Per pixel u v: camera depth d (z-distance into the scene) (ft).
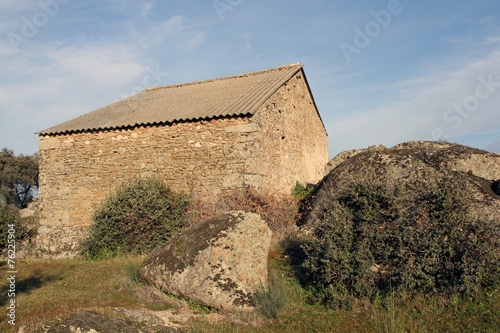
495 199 20.68
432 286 15.79
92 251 29.73
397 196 18.58
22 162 99.30
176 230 28.91
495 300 14.60
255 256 17.44
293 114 43.80
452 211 16.71
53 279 22.66
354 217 18.48
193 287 16.40
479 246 15.64
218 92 41.96
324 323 14.71
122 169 35.29
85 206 36.22
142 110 40.16
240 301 15.89
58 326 12.70
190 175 32.73
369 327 14.03
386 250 17.19
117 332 12.25
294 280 19.56
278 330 14.25
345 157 36.22
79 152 37.19
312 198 31.65
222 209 29.37
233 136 31.78
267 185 33.30
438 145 28.37
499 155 25.17
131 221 28.66
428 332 13.28
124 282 19.80
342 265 17.13
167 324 14.12
